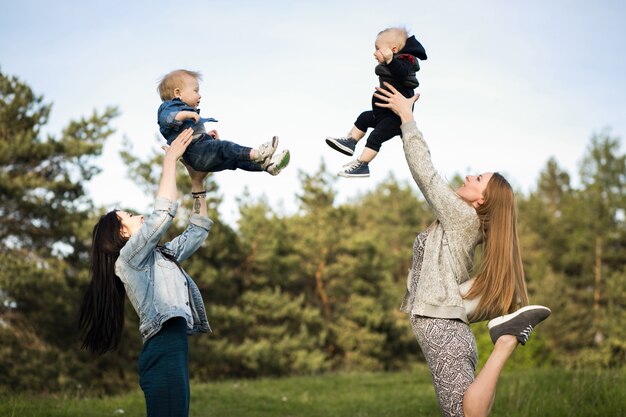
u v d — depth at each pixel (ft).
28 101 70.90
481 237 13.60
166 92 14.44
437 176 13.29
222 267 94.48
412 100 13.83
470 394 12.24
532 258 140.05
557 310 123.65
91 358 74.74
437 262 13.23
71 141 70.79
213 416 28.86
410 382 44.16
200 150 13.92
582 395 25.81
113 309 13.99
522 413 24.70
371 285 111.96
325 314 111.45
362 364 105.70
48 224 70.74
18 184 66.08
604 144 137.49
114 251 13.94
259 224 103.81
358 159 14.25
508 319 12.47
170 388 12.98
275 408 31.58
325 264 113.50
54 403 29.17
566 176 193.36
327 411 30.78
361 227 163.73
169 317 13.10
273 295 99.81
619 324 118.93
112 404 30.01
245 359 91.04
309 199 115.14
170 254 14.47
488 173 13.87
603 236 136.87
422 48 14.40
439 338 12.84
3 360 64.23
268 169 13.73
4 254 66.23
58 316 68.23
